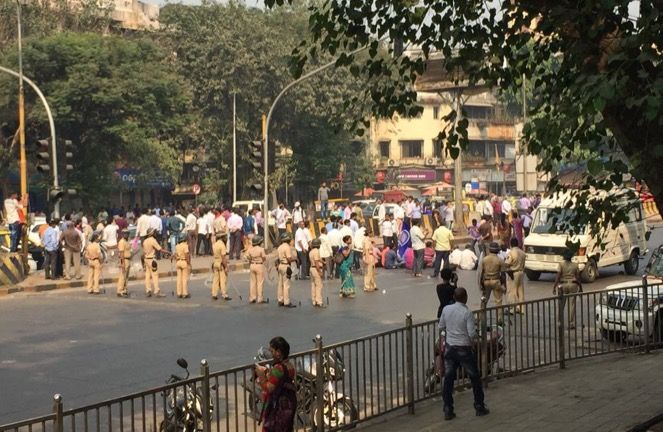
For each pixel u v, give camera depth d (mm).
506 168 95312
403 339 11602
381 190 83625
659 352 15133
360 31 10117
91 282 26219
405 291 25781
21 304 23812
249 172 63219
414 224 30078
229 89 59125
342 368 10602
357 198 77750
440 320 11195
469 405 11688
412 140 90500
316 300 22828
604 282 26891
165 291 26578
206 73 58812
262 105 60000
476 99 91250
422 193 81750
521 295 20328
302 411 9969
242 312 21891
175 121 53125
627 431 9531
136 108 50656
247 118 60062
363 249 26031
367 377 11906
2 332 19125
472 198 73688
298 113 60938
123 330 19250
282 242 23000
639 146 8266
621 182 8727
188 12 59625
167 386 8398
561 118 8492
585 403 11398
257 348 16891
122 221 40094
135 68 51156
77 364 15594
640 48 7867
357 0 9969
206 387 8742
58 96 48375
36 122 50344
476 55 10109
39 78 49594
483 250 27469
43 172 30781
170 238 37438
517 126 71375
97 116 50625
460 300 11102
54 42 49188
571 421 10445
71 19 57219
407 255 31828
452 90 34188
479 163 92688
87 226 34906
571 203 9852
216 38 58188
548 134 8406
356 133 10680
